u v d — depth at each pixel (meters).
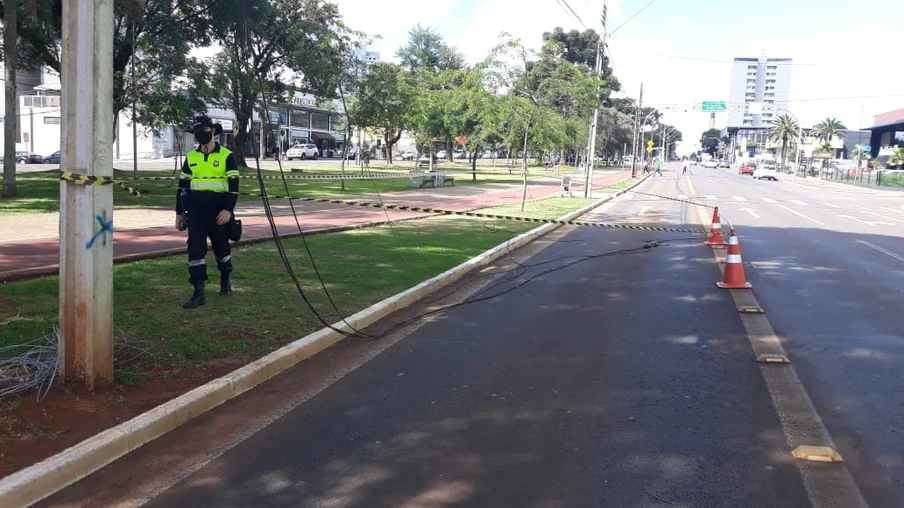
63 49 4.97
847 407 5.67
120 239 12.98
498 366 6.60
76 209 5.02
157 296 8.26
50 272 9.38
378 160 86.25
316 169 50.81
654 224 21.56
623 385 6.10
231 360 6.15
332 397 5.67
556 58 24.14
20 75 67.31
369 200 25.42
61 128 5.02
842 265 13.37
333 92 31.23
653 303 9.62
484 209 23.64
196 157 7.74
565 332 7.93
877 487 4.30
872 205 33.66
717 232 16.11
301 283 9.58
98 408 4.89
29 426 4.53
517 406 5.55
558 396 5.79
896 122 79.75
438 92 41.16
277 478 4.25
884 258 14.43
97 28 4.94
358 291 9.30
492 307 9.22
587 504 4.00
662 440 4.93
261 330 7.07
